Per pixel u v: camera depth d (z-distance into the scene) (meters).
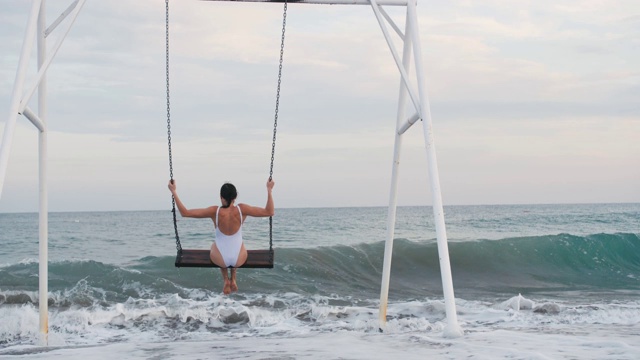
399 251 20.78
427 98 7.78
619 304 13.88
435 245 21.11
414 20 8.19
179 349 7.88
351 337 8.59
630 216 51.53
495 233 36.59
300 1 8.49
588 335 8.58
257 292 15.26
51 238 30.86
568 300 15.06
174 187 8.14
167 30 8.38
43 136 8.74
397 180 9.60
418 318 11.51
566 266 21.44
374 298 15.17
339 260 19.36
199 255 8.25
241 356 7.15
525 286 18.23
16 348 8.72
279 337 9.80
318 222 46.72
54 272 16.20
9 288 14.46
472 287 17.84
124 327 11.27
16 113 7.03
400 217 58.16
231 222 8.08
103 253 24.09
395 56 8.08
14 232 38.44
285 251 19.39
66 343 9.79
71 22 7.73
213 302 13.51
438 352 6.87
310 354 7.12
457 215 64.06
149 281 15.23
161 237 31.12
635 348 7.04
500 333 8.38
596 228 39.53
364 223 45.34
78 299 13.35
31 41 7.38
